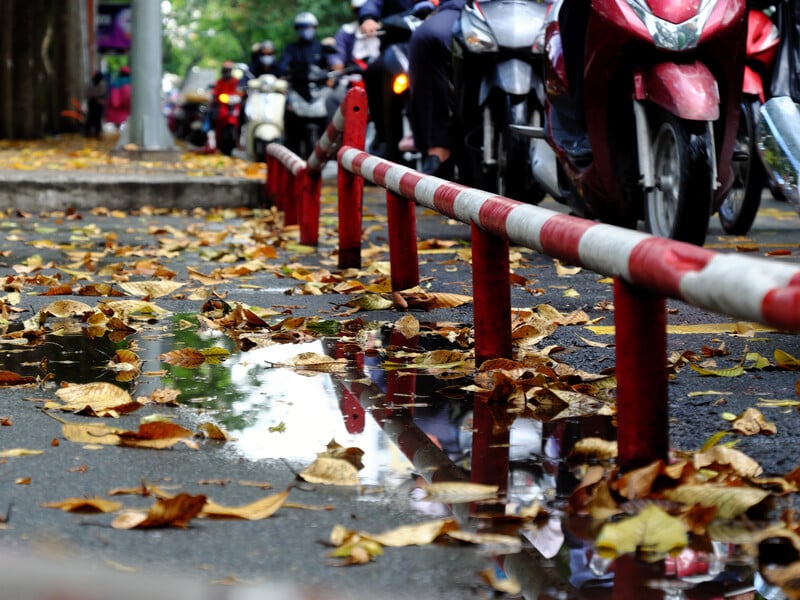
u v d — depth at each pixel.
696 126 5.78
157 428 3.20
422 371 4.13
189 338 4.77
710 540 2.43
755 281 2.10
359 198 6.89
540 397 3.68
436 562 2.34
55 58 29.58
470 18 7.84
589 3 6.09
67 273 6.76
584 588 2.20
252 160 18.06
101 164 14.58
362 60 15.61
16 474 2.93
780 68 6.73
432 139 8.66
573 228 2.94
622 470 2.84
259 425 3.40
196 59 69.44
